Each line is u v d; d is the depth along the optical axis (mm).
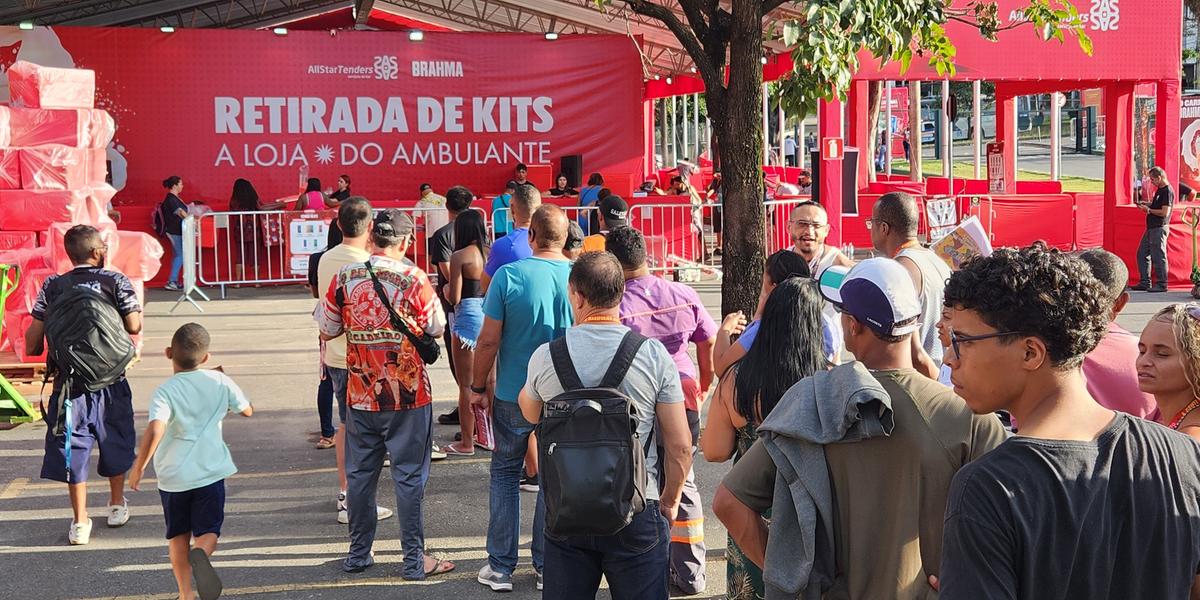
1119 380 4102
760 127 6973
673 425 4020
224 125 19094
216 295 16453
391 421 5340
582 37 20109
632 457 3631
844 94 6688
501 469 5254
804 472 2641
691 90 26531
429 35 19641
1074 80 17797
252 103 19172
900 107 52156
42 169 10250
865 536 2609
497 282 5109
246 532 6195
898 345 2750
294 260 16844
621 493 3586
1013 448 1972
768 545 2682
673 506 4086
